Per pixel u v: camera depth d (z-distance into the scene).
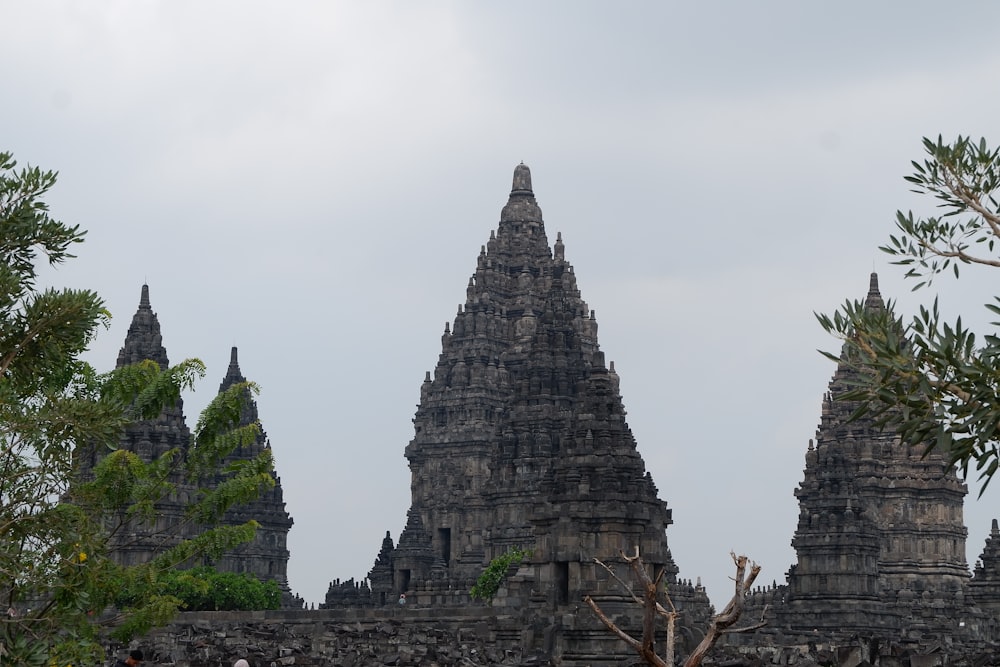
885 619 178.25
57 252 54.94
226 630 128.75
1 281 52.00
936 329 44.59
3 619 54.62
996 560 195.50
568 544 133.38
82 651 57.50
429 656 107.69
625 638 48.47
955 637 171.12
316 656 105.56
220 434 66.88
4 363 52.62
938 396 44.75
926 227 47.38
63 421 53.81
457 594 198.38
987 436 43.84
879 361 44.56
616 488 135.12
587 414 139.75
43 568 55.25
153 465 65.62
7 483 53.69
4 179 54.16
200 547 65.81
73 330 54.06
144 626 62.16
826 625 175.62
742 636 138.62
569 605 132.12
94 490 63.09
